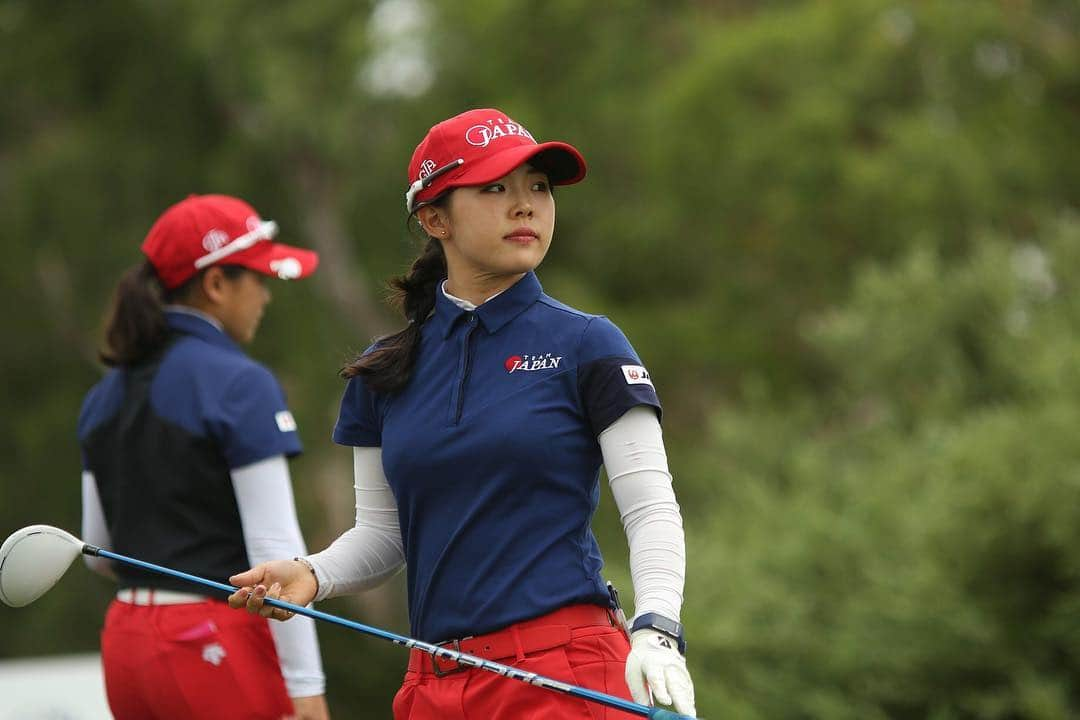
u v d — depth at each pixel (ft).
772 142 215.92
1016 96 221.87
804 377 233.55
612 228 246.47
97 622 233.96
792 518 155.53
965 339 168.35
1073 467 131.44
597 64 248.52
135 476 53.01
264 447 52.13
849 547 148.05
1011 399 160.45
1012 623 135.85
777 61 222.48
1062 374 144.97
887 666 137.80
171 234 55.06
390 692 243.81
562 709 39.40
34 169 237.86
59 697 80.69
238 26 232.73
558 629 39.81
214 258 55.06
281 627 51.90
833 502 160.25
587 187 252.01
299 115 230.48
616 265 250.98
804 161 213.25
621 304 252.01
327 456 240.32
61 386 245.86
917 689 136.56
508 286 41.57
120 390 53.98
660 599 38.50
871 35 220.02
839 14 220.84
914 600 135.13
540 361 40.32
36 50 242.17
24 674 80.69
